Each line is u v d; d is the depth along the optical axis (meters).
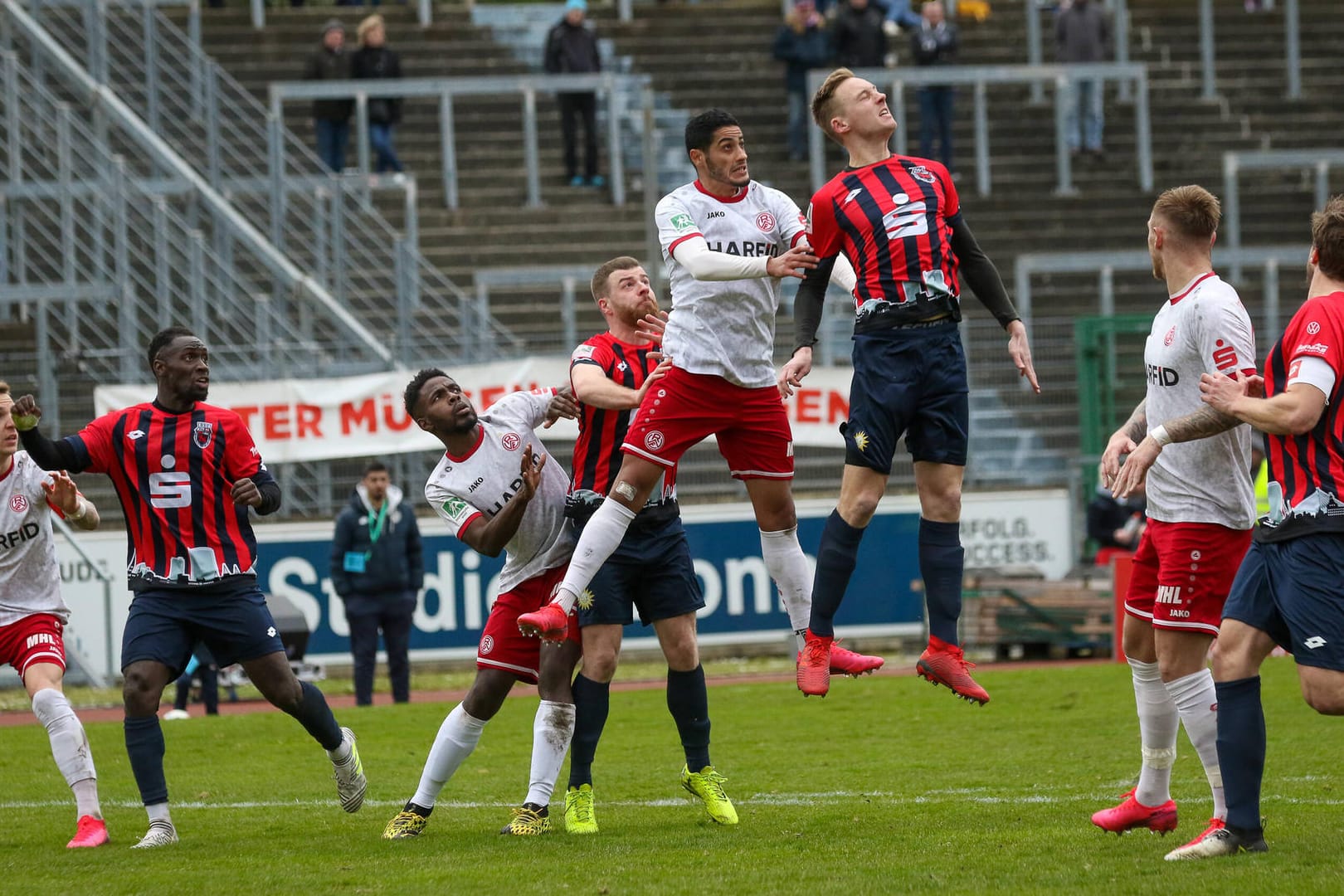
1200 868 20.05
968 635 58.91
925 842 23.58
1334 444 20.09
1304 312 20.36
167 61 84.75
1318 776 29.75
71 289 64.25
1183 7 98.06
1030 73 80.50
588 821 26.05
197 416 26.38
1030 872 20.66
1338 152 79.12
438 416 25.53
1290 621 20.19
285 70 86.19
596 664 26.23
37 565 27.48
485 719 26.38
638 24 92.88
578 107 81.56
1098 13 84.38
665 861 22.47
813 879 20.66
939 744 36.94
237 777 35.34
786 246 25.31
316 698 27.05
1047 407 66.50
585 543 24.59
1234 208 78.38
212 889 21.17
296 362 63.44
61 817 29.83
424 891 20.59
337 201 69.25
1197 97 91.31
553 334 74.06
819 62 82.38
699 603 26.97
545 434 61.78
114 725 45.59
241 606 26.44
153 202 65.88
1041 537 64.44
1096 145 85.25
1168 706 23.42
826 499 61.78
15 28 77.81
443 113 77.88
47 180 72.88
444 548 59.94
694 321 24.58
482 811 29.33
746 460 25.70
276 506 26.42
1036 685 47.16
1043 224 81.12
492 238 77.62
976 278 24.83
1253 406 19.84
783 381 24.97
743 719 42.94
